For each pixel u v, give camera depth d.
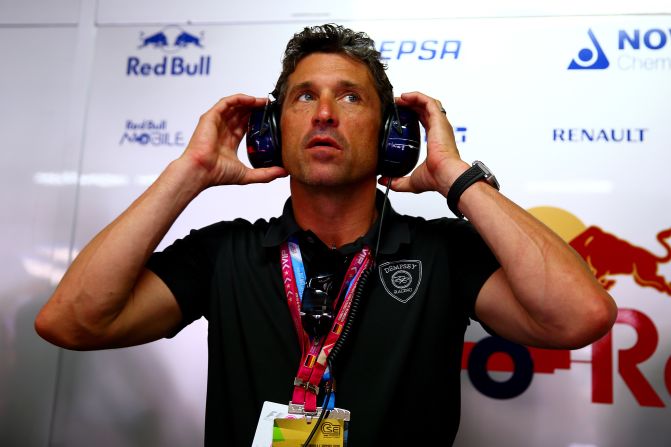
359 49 1.25
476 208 1.10
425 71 1.79
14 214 1.86
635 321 1.64
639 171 1.69
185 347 1.78
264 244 1.23
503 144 1.74
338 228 1.25
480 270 1.16
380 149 1.28
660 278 1.64
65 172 1.87
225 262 1.23
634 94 1.72
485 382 1.67
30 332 1.81
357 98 1.22
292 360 1.12
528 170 1.72
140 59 1.91
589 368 1.64
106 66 1.92
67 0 1.96
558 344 1.03
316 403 1.08
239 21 1.89
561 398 1.64
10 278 1.83
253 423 1.10
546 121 1.73
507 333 1.13
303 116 1.21
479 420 1.66
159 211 1.13
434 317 1.15
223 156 1.26
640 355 1.63
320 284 1.15
